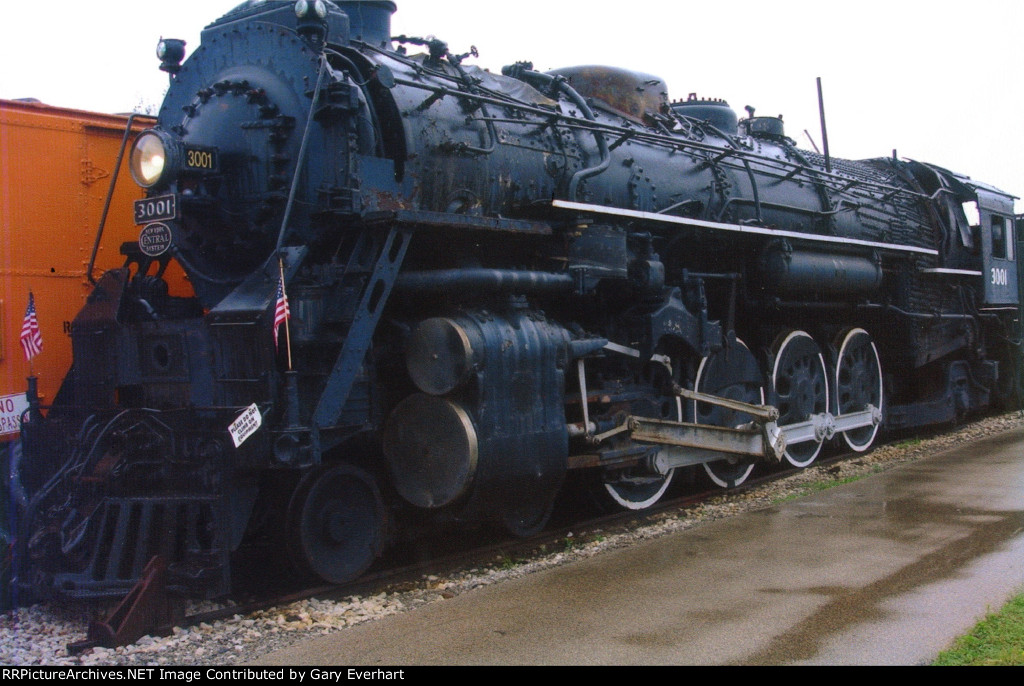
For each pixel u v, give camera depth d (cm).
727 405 840
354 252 579
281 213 604
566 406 739
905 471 952
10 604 593
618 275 736
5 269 685
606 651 439
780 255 936
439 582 600
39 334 636
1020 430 1312
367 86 634
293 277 558
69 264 724
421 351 604
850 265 1062
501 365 622
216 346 571
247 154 617
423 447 609
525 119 754
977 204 1411
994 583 532
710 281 931
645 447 778
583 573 583
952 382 1348
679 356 855
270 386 536
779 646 440
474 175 680
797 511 761
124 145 668
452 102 686
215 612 531
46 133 712
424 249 651
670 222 797
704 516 782
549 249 729
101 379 646
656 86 966
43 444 623
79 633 532
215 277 636
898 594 517
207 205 610
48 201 712
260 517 588
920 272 1234
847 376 1141
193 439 567
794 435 991
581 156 789
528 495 662
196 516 541
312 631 499
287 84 618
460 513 619
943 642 439
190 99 683
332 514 580
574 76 934
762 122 1221
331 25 647
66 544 565
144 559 533
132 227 769
